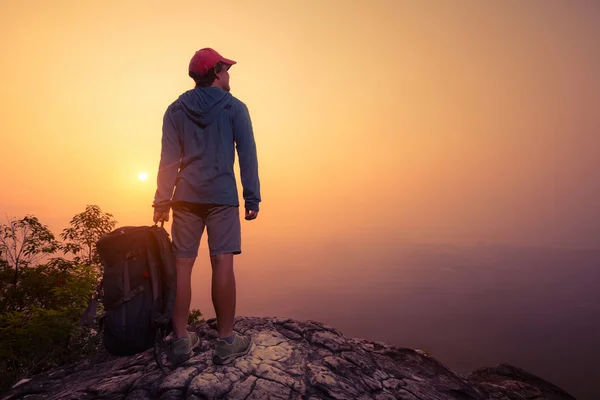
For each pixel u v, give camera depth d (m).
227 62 2.41
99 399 2.20
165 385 2.15
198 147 2.27
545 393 4.21
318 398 2.21
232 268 2.32
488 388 3.66
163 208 2.26
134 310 1.93
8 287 8.95
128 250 1.98
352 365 2.65
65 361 6.41
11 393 2.74
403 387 2.67
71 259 9.59
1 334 6.25
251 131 2.36
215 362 2.33
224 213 2.28
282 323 3.06
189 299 2.30
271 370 2.35
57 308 7.57
